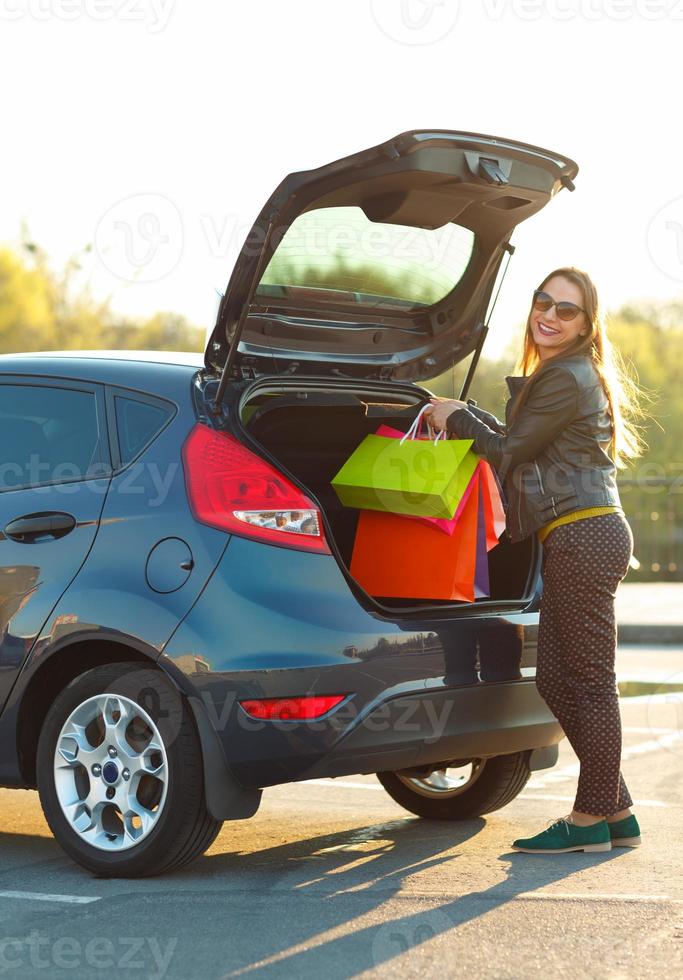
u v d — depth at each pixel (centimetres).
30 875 508
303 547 484
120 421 520
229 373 503
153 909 456
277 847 560
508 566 581
